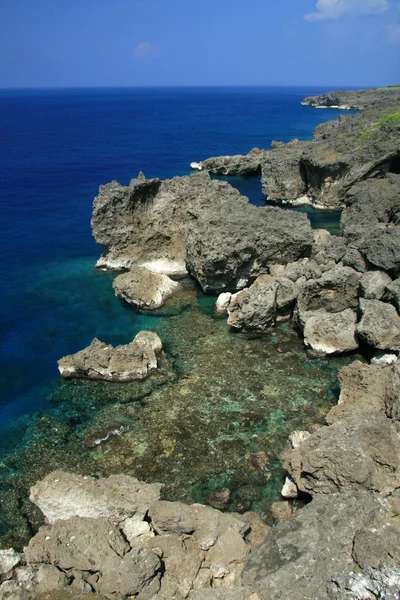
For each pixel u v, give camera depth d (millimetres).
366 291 28422
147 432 21734
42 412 23344
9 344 29250
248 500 18234
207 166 83500
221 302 32406
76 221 53188
